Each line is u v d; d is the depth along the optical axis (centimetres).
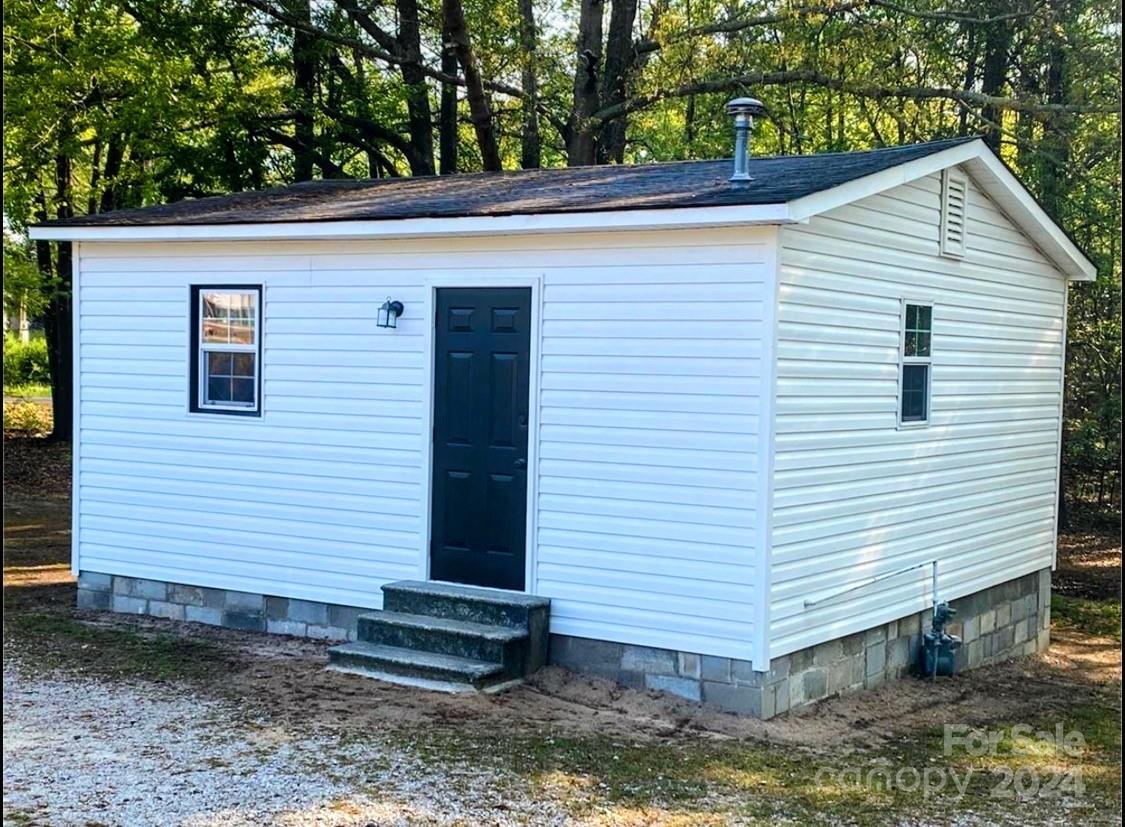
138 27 2112
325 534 984
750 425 785
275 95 2045
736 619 792
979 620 1112
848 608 884
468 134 2602
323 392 982
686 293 810
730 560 795
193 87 1955
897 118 1873
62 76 1831
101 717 745
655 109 2394
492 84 2112
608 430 845
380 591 956
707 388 803
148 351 1073
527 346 883
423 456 931
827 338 838
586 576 856
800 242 801
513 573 893
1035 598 1226
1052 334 1227
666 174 993
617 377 841
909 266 945
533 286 876
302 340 991
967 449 1062
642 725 765
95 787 606
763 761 707
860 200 873
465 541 916
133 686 829
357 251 959
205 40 2039
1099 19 1639
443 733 718
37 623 1048
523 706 790
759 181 850
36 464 2320
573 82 2238
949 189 995
